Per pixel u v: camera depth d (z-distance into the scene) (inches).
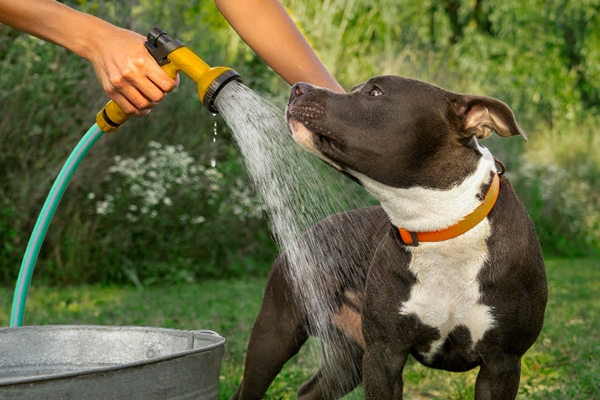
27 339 47.2
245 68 149.9
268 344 60.0
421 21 245.3
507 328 49.1
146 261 131.1
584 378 75.3
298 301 59.4
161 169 131.5
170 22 153.1
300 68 55.3
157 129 138.6
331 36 206.8
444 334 50.5
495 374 50.4
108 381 36.0
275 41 55.4
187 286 128.6
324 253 58.8
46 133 128.5
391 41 228.4
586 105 263.1
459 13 258.4
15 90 126.9
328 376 62.0
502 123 48.2
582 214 204.1
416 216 49.1
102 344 47.7
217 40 162.9
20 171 128.3
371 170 48.9
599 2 257.8
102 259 128.3
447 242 48.6
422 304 49.7
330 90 50.3
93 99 133.3
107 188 132.3
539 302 49.6
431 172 48.5
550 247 194.7
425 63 220.8
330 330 60.2
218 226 137.9
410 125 48.4
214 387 41.8
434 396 73.6
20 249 126.0
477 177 48.7
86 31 45.7
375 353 51.2
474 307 49.0
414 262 49.6
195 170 134.5
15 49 130.8
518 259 48.4
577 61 264.1
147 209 129.1
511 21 254.7
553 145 224.1
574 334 95.2
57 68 131.5
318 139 49.3
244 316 104.3
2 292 117.1
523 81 240.5
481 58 245.1
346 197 113.9
